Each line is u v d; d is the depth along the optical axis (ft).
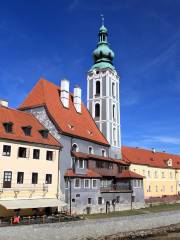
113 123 244.22
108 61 257.55
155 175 296.71
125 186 222.07
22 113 182.19
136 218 153.07
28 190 153.79
